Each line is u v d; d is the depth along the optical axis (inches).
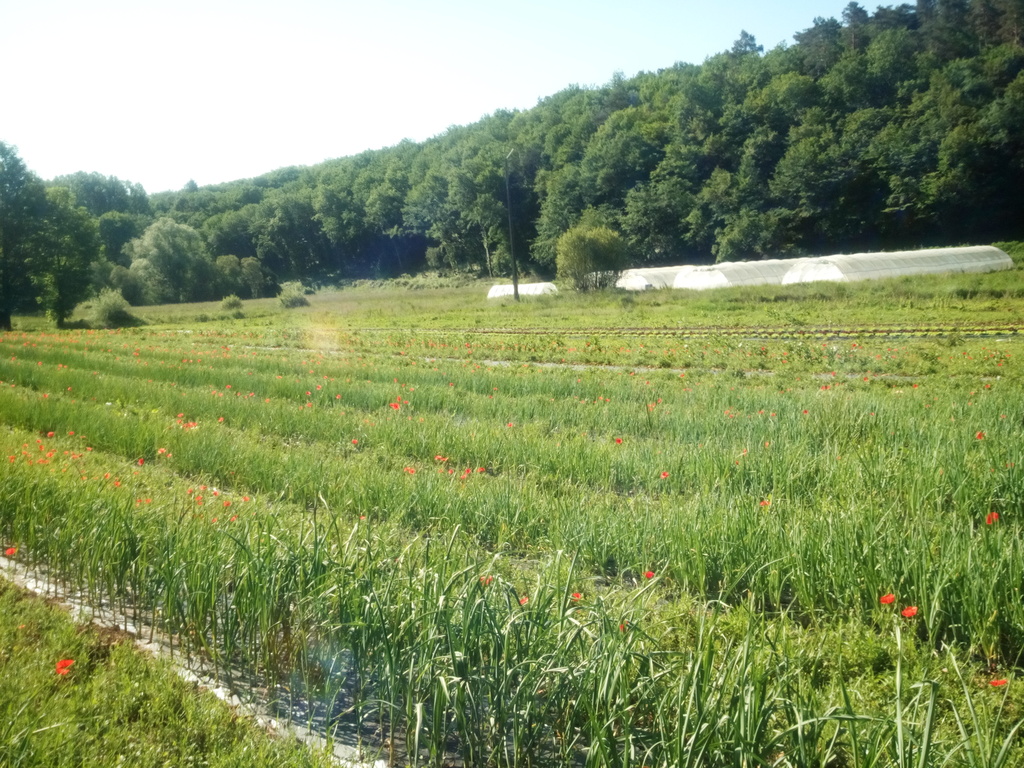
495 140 5113.2
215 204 6013.8
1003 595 216.2
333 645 202.5
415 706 170.7
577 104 5142.7
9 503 313.6
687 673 160.2
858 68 3722.9
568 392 645.3
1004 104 3149.6
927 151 3238.2
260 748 169.5
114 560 254.8
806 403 513.3
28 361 928.9
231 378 729.6
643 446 418.9
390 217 4960.6
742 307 1504.7
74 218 2379.4
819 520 270.2
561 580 241.4
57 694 185.8
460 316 1827.0
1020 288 1338.6
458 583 215.0
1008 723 175.2
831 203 3334.2
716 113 3978.8
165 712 185.3
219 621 233.1
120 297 2333.9
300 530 236.1
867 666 201.2
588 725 167.2
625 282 2319.1
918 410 478.0
